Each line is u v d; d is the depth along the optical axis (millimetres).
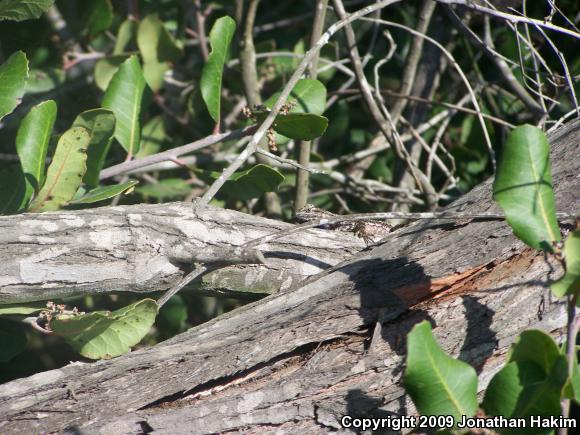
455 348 1570
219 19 1693
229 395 1576
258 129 1655
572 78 1751
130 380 1579
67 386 1579
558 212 1588
